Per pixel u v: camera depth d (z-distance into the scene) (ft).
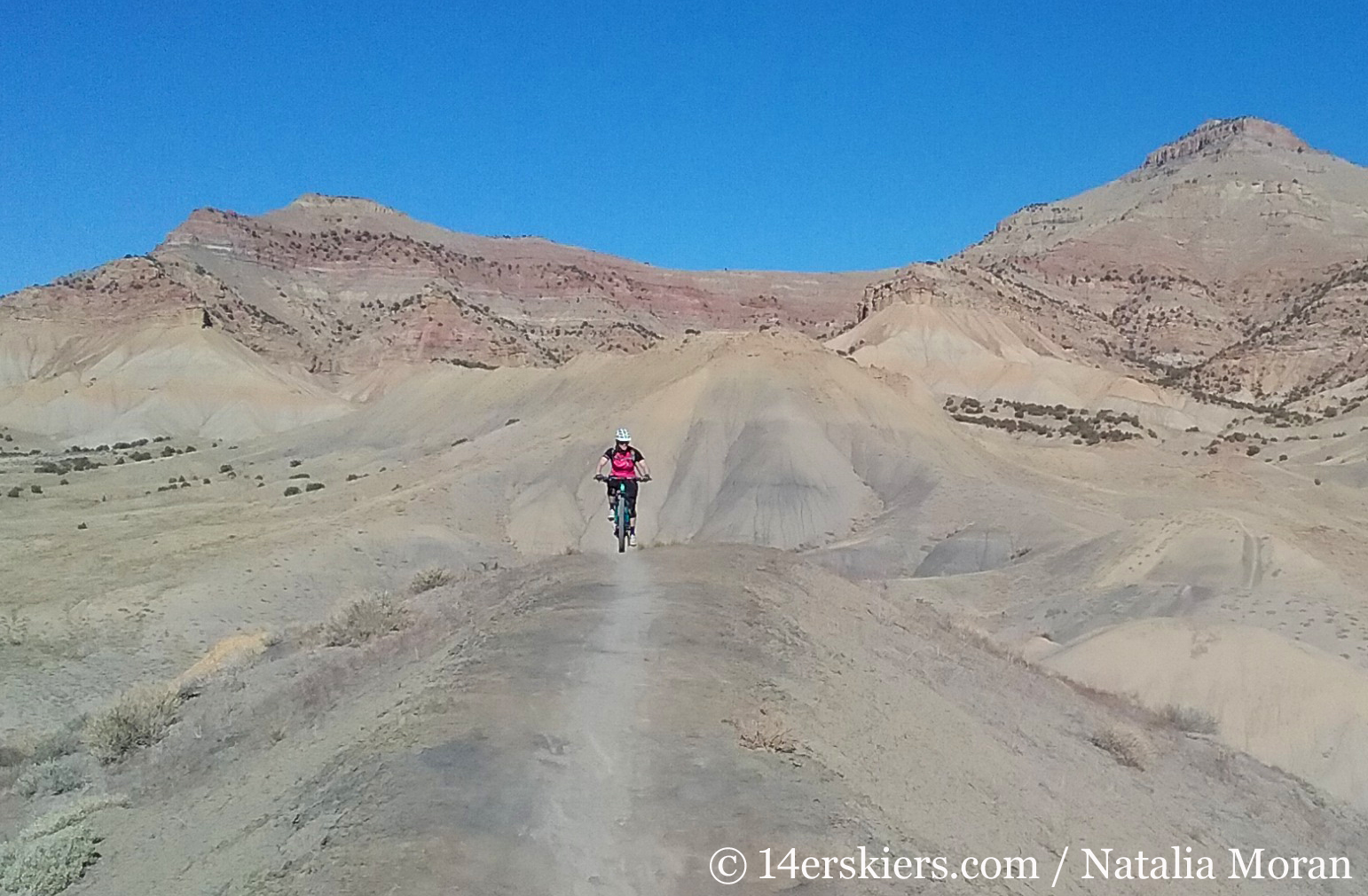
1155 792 56.54
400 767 30.94
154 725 50.60
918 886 26.25
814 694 42.42
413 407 321.93
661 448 215.51
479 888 23.54
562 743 32.63
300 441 329.72
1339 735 80.53
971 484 197.98
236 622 128.36
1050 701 70.13
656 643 45.03
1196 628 98.43
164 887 30.35
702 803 28.50
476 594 66.95
